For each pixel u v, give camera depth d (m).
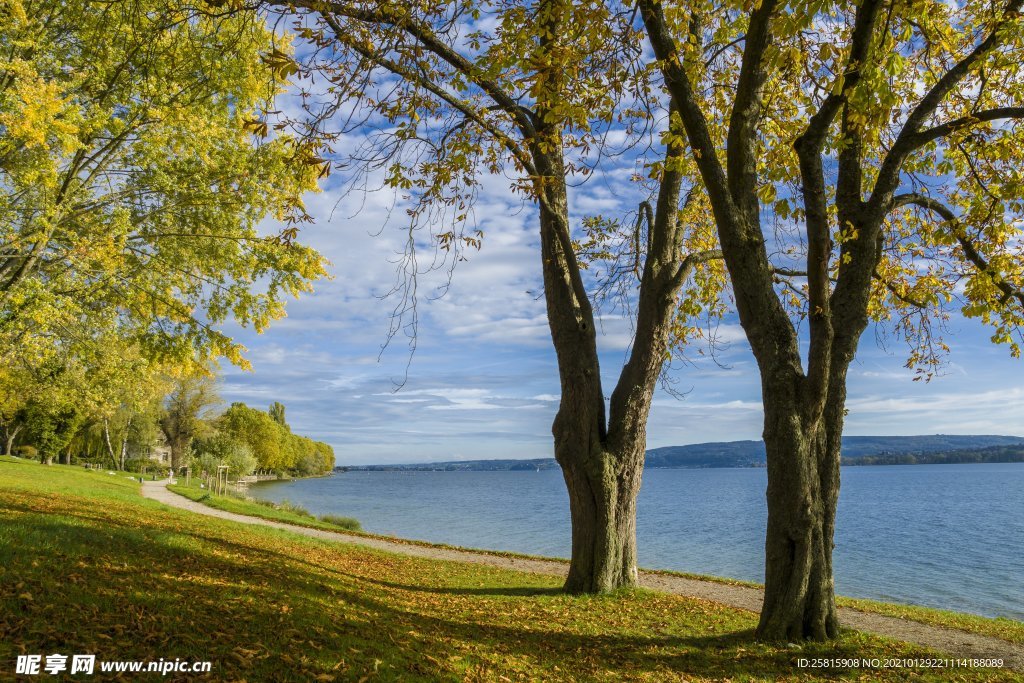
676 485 150.75
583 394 11.98
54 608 5.86
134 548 9.33
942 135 8.45
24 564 7.00
